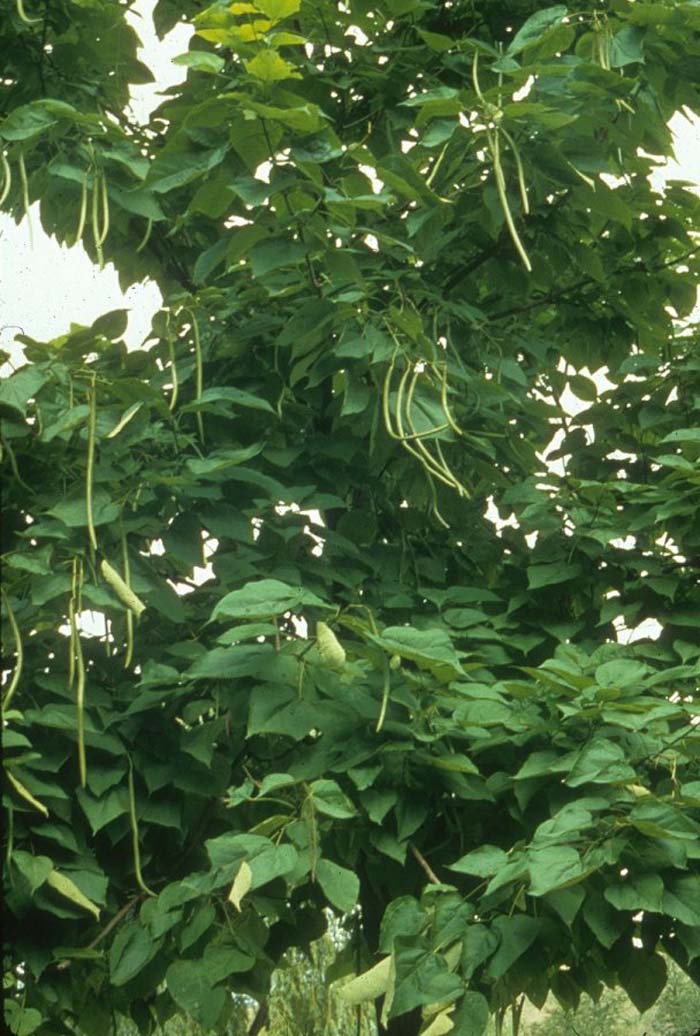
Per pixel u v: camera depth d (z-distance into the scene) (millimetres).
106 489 3846
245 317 4688
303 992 6625
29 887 3789
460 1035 3361
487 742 3904
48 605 3896
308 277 4227
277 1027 6523
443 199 4012
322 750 3797
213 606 4293
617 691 3641
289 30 4750
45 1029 4172
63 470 3889
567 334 5258
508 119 4086
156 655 4219
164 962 4238
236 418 4465
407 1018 4715
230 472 4086
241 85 3881
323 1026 6551
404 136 4926
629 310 5059
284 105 3824
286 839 3682
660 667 4582
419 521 4875
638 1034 10578
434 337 4355
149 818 3977
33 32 4480
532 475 4840
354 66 4785
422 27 4926
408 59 4812
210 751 3883
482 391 4375
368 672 3910
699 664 3793
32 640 3984
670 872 3543
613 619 4508
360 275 3924
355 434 4520
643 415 4969
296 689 3723
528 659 4734
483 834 4188
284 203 3953
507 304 5098
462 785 3863
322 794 3531
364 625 3658
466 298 5055
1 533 3895
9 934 3852
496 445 4820
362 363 4156
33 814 3873
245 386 4516
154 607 4109
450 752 3939
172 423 4047
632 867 3475
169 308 4270
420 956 3430
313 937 4473
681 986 10164
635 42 4316
